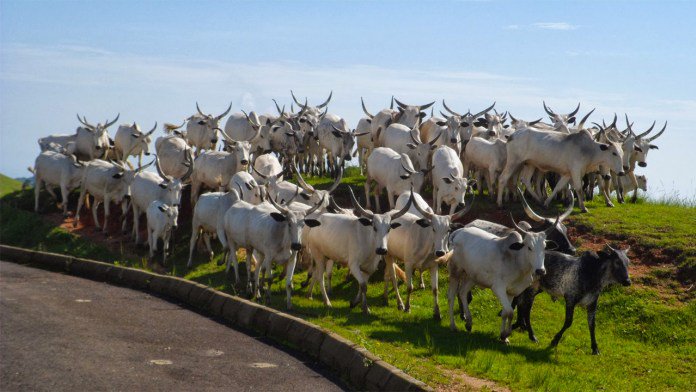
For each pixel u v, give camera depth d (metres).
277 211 15.53
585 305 13.59
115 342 11.10
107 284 16.94
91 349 10.58
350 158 26.42
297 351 11.49
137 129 26.95
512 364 12.01
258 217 15.34
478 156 21.38
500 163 20.97
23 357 9.93
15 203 26.53
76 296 14.95
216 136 26.59
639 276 16.50
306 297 16.23
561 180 20.16
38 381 8.92
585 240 18.22
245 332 12.58
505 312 13.23
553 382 11.05
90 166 22.88
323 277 16.36
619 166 19.58
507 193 21.28
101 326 12.14
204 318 13.52
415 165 22.06
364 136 27.47
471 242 13.77
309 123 29.42
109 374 9.39
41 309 13.23
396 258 15.86
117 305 14.21
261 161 21.98
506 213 20.05
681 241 17.45
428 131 24.25
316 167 29.81
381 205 22.47
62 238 22.53
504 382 10.88
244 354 11.02
